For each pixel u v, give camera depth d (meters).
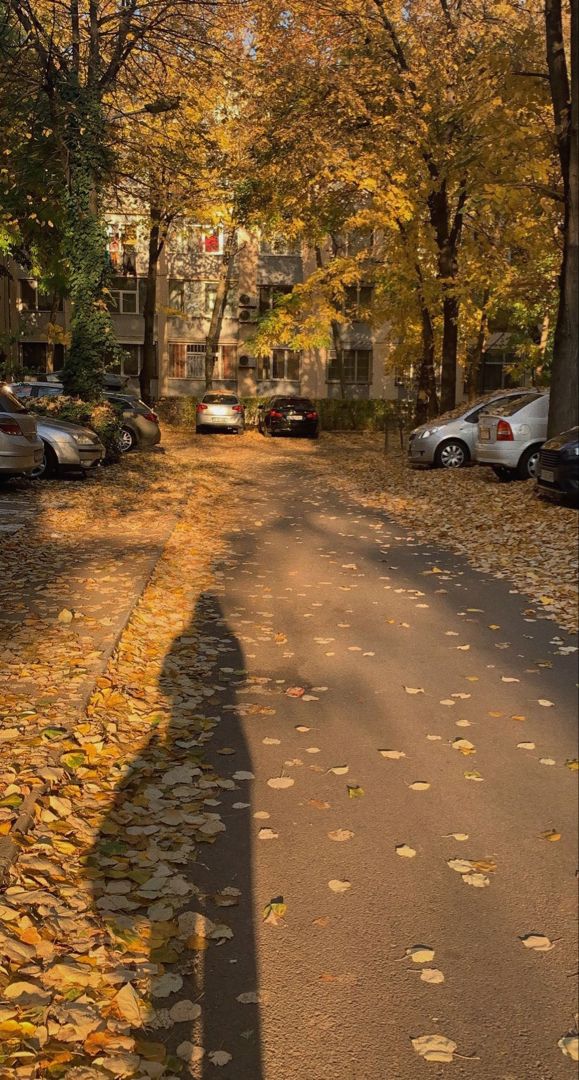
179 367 45.53
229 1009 2.75
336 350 44.16
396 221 20.56
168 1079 2.45
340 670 6.25
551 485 13.40
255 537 12.26
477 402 20.98
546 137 16.59
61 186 19.56
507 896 3.45
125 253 44.09
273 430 36.00
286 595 8.59
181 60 19.17
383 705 5.54
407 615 7.86
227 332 45.44
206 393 36.62
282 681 5.98
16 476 15.80
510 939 3.18
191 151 22.06
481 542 11.73
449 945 3.13
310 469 23.89
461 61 18.89
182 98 20.28
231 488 18.89
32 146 18.59
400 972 2.97
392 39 19.91
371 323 29.22
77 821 3.85
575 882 3.57
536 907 3.39
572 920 3.31
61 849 3.59
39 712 4.95
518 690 5.87
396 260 21.70
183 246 44.44
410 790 4.35
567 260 14.61
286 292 45.22
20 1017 2.58
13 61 17.66
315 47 19.83
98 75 18.59
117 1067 2.45
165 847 3.73
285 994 2.83
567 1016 2.79
